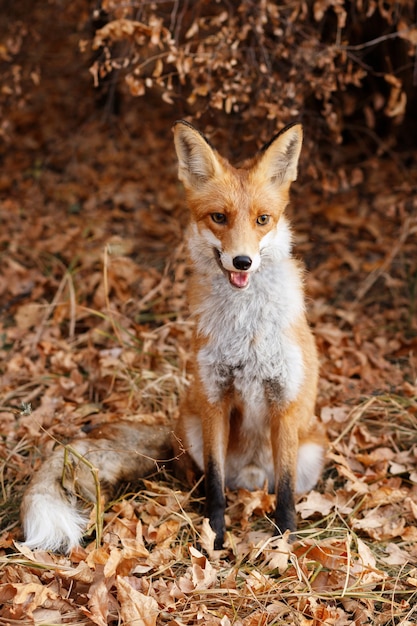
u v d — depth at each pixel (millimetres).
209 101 6508
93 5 7703
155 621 3514
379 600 3760
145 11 6590
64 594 3732
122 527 4238
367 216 8211
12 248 7609
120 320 6559
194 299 4496
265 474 4836
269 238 4191
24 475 4777
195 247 4332
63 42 9617
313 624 3596
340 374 6062
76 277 7242
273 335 4301
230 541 4258
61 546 4098
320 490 4844
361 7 6754
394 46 8117
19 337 6438
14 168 9297
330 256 7695
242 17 6352
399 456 5078
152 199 8617
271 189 4242
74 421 5379
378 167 8984
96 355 6141
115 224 8188
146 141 9586
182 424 4785
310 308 6891
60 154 9500
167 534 4270
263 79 6453
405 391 5723
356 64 8141
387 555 4215
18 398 5719
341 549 4086
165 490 4547
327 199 8453
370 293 7254
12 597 3654
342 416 5438
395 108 6305
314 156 7656
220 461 4434
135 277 7152
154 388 5734
